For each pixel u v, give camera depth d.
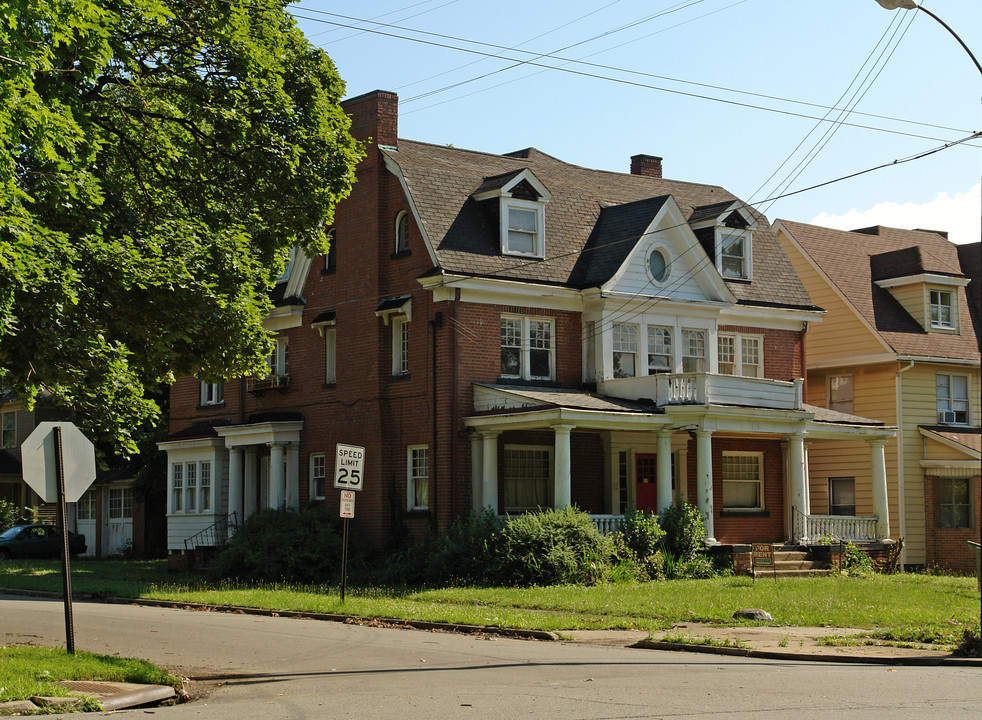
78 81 17.77
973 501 38.28
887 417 37.84
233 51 23.09
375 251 32.66
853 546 31.83
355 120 33.94
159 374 21.83
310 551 30.66
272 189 23.94
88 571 37.03
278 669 14.66
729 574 29.50
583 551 27.39
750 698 11.30
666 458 30.09
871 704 10.83
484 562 27.12
